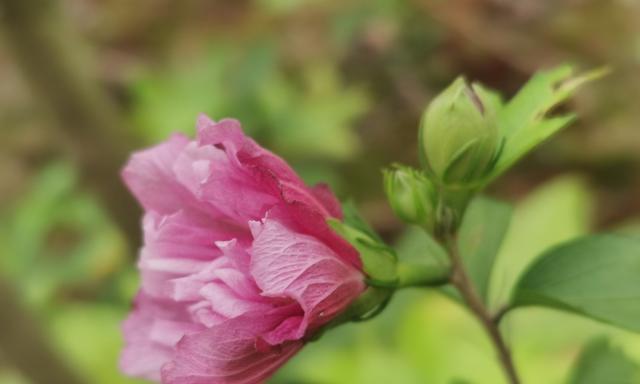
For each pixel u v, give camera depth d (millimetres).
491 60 977
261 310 436
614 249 472
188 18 1165
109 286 931
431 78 986
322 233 445
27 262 860
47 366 704
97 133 740
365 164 1015
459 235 501
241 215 444
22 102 1076
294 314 441
